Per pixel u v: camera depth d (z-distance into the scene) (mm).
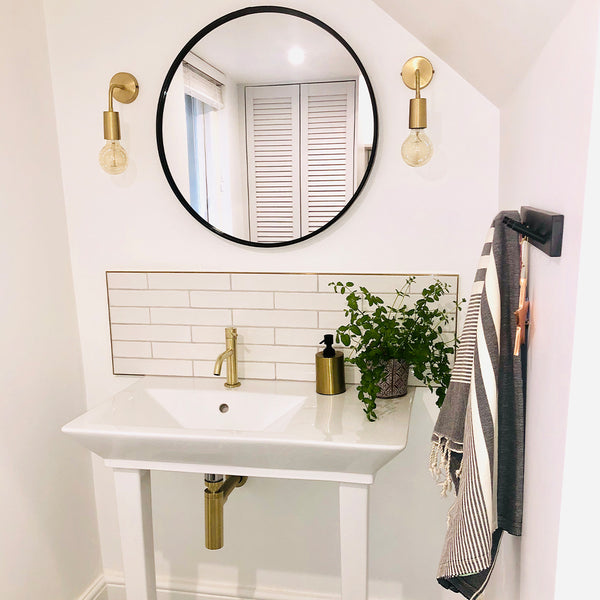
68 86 1908
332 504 2025
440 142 1744
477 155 1730
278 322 1922
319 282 1875
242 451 1492
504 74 1297
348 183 1793
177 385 1921
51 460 1941
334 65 1742
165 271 1966
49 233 1908
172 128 1860
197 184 1879
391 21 1709
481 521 1012
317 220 1834
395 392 1734
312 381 1933
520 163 1253
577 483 754
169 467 1603
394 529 2000
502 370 1077
